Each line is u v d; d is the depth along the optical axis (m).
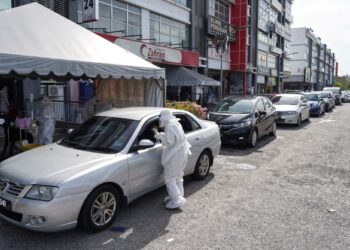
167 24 22.64
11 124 8.55
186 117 6.43
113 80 11.16
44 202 3.78
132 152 4.87
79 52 7.16
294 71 75.69
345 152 9.72
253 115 10.62
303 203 5.47
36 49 6.23
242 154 9.41
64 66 6.43
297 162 8.42
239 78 35.75
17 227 4.42
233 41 32.34
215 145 6.97
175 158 5.02
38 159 4.55
